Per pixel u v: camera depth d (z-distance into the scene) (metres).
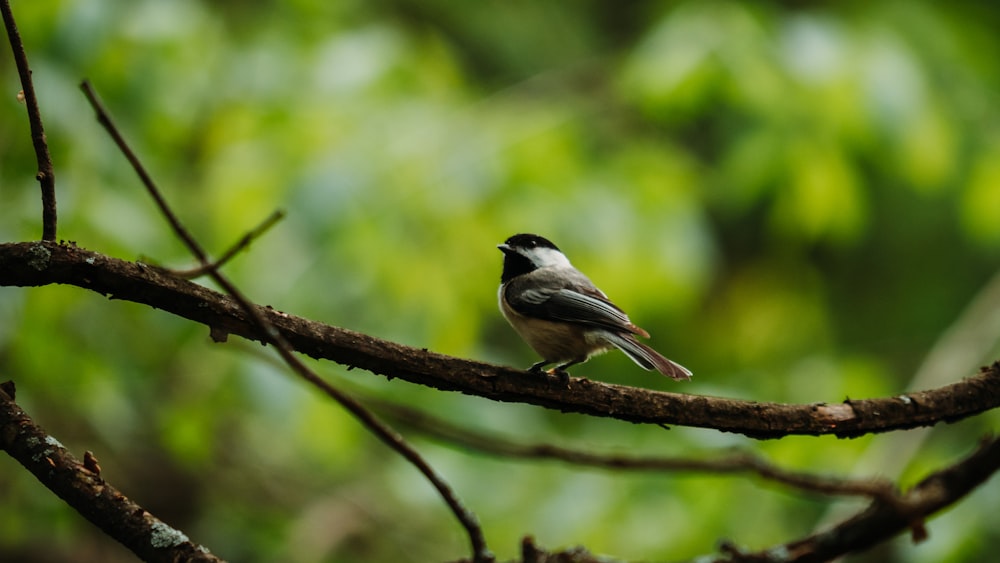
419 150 10.28
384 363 5.78
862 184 11.66
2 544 10.59
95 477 5.01
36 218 8.91
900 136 10.30
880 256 15.10
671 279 10.56
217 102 10.62
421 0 14.40
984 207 11.22
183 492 12.30
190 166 11.39
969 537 8.34
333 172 9.76
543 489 10.21
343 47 10.62
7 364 9.55
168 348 10.16
